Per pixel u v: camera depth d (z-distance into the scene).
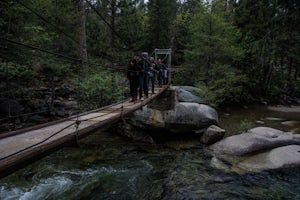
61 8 12.16
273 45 19.48
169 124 9.49
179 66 25.23
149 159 7.46
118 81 10.77
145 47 24.25
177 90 12.98
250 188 5.67
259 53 20.20
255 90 22.22
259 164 6.83
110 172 6.44
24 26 7.56
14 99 7.98
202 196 5.29
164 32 24.34
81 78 10.77
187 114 9.88
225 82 17.28
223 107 18.08
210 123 10.22
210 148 8.52
